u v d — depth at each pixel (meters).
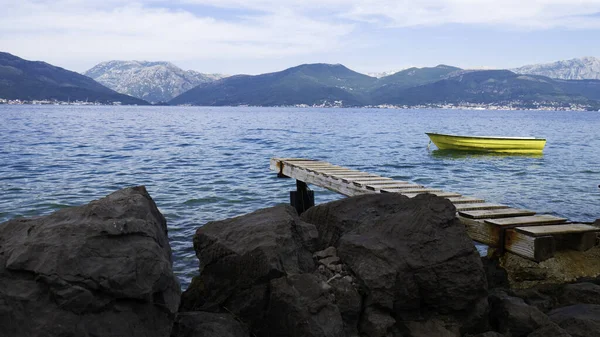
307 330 5.92
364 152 44.56
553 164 36.31
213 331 5.75
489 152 43.03
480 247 13.21
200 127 89.62
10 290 4.64
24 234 5.32
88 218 5.38
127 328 4.75
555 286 8.42
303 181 16.94
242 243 6.86
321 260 7.39
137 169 30.52
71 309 4.62
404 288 6.83
